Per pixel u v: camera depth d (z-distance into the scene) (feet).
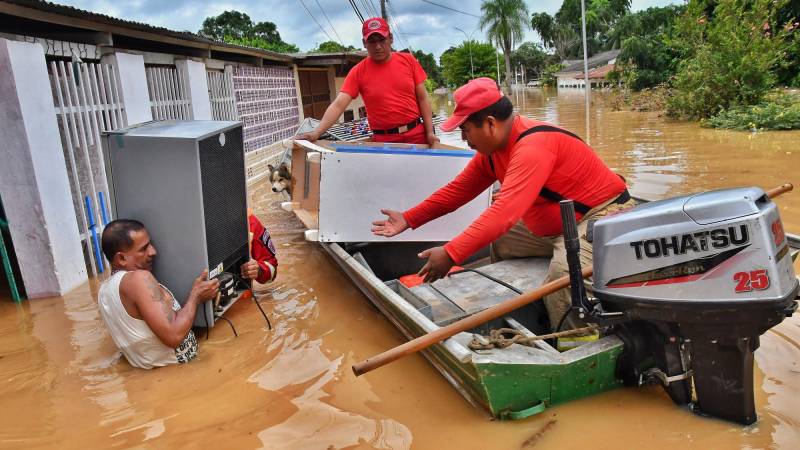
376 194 15.23
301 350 12.75
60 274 17.24
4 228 17.53
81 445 9.51
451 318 11.41
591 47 228.63
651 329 9.27
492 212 10.02
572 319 11.30
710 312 7.91
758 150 35.14
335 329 13.82
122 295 11.73
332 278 17.53
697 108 53.62
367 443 9.14
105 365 12.44
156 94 27.53
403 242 16.90
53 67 18.08
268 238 15.90
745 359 8.21
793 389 9.73
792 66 68.49
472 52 222.89
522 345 9.86
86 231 19.11
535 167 10.26
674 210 8.13
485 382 8.95
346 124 34.01
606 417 9.32
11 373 12.26
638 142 42.45
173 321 11.79
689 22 60.08
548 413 9.56
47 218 16.80
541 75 212.84
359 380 11.30
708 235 7.81
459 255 9.93
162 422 10.07
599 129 52.90
